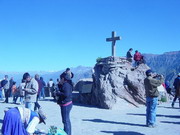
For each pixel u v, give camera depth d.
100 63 18.78
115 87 16.73
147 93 9.98
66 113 7.83
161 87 20.14
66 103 7.83
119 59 18.58
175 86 16.16
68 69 10.26
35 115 5.99
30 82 9.70
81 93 19.16
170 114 13.31
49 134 6.85
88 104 18.06
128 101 16.33
